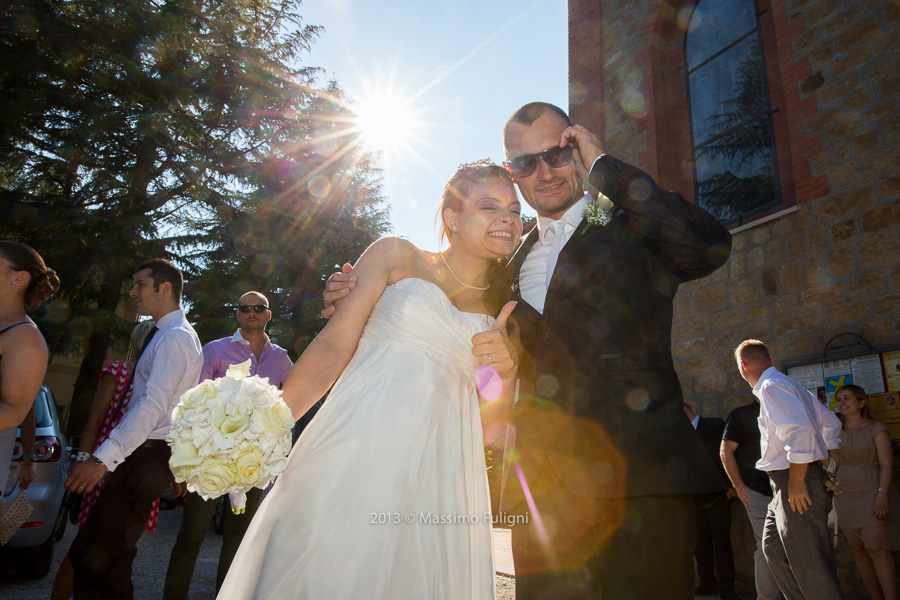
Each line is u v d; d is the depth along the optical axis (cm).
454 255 225
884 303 480
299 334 1798
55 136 1418
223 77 1720
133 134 1487
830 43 551
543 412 207
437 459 182
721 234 208
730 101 659
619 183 201
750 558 544
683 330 647
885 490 417
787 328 546
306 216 1869
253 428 152
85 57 1433
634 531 179
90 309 1440
